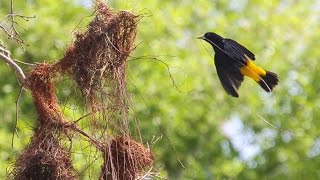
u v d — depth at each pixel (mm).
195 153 19469
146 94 17250
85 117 10211
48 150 9992
